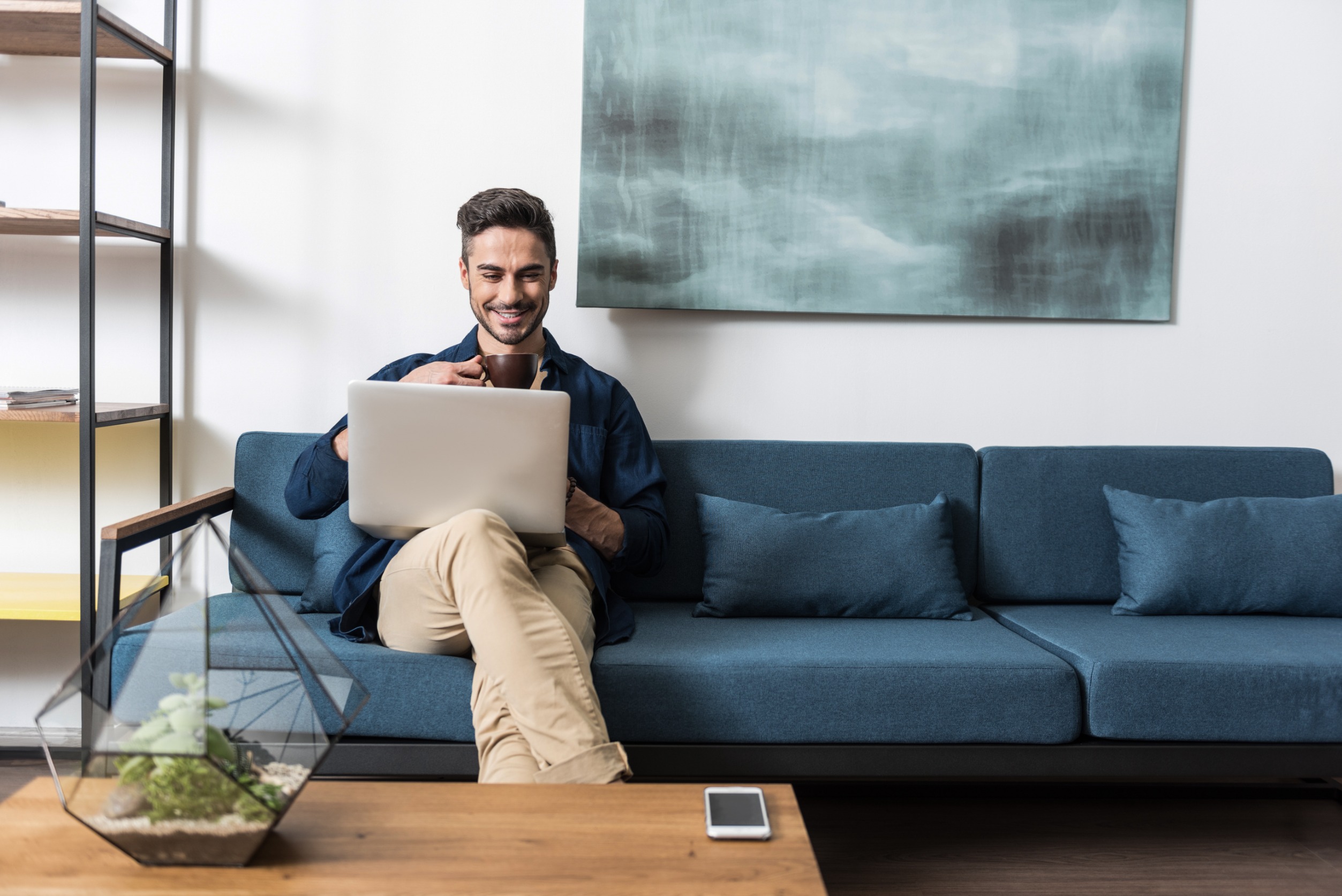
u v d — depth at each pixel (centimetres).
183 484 208
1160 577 184
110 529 153
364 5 207
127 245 204
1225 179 219
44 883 78
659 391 214
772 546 182
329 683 97
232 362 208
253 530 190
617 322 213
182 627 85
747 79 209
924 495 200
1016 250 214
